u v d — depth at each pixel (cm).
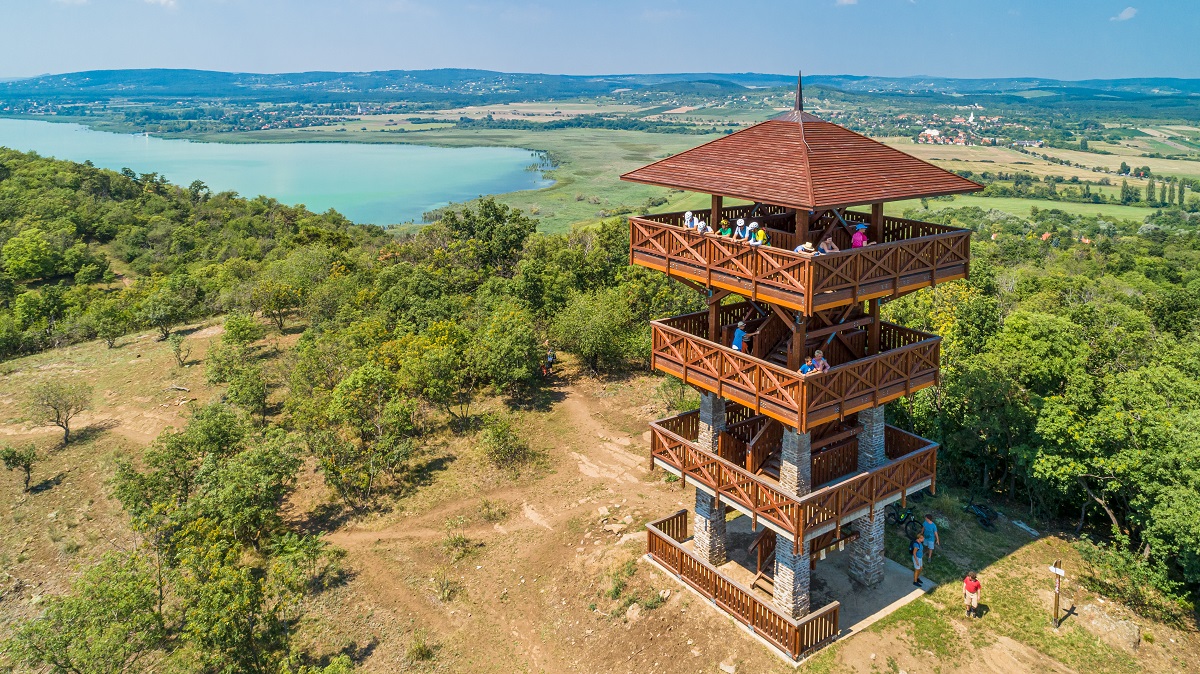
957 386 2773
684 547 2469
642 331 4494
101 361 5225
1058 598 2100
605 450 3459
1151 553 2277
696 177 2050
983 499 2864
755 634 2105
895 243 1830
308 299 5844
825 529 1992
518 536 2800
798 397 1777
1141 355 3491
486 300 5291
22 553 2981
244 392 3944
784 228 2289
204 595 2128
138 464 3609
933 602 2225
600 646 2184
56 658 2052
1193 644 2047
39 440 3956
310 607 2488
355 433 3691
